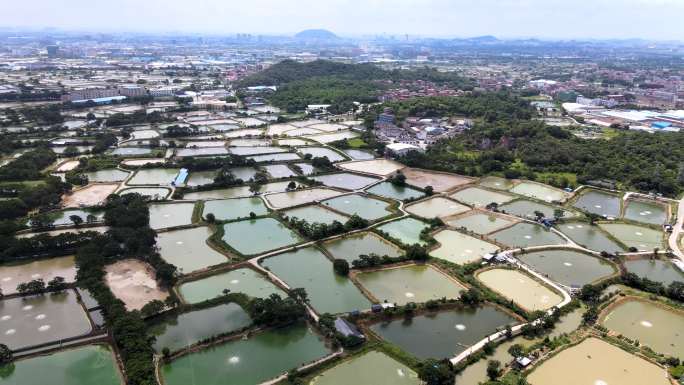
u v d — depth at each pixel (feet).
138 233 454.81
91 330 337.31
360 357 310.24
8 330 335.88
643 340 335.47
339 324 336.08
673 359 304.50
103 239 450.30
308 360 309.22
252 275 420.36
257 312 344.08
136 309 350.43
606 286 408.26
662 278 434.30
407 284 407.44
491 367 289.12
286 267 435.53
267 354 314.55
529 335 334.65
